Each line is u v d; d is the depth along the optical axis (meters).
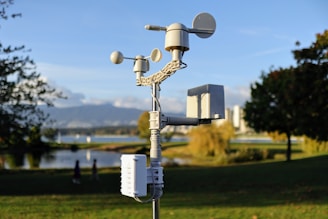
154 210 4.39
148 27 4.08
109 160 52.69
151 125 4.41
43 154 64.69
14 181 21.61
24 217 10.38
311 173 21.22
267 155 42.53
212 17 4.34
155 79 4.42
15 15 15.92
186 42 4.09
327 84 19.09
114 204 12.90
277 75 32.28
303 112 20.58
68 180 22.02
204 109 4.59
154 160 4.36
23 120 17.50
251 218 10.23
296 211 11.27
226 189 17.19
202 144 50.78
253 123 35.34
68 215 10.76
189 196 15.09
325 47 19.27
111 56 4.75
